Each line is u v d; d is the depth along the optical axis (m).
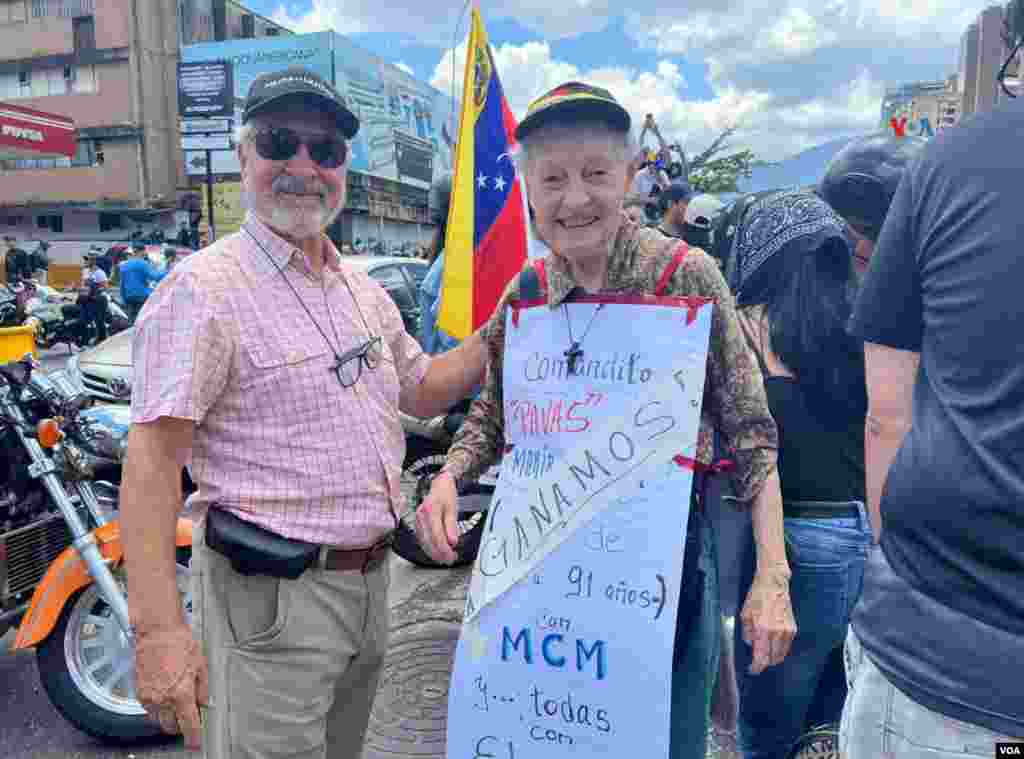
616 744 1.45
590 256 1.54
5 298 9.06
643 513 1.47
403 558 4.18
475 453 1.80
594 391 1.53
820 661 1.86
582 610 1.49
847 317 1.70
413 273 6.88
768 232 1.81
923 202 1.09
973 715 0.97
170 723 1.49
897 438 1.16
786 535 1.80
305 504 1.58
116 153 33.25
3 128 17.69
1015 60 1.23
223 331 1.53
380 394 1.74
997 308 0.97
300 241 1.69
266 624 1.59
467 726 1.56
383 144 35.88
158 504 1.48
